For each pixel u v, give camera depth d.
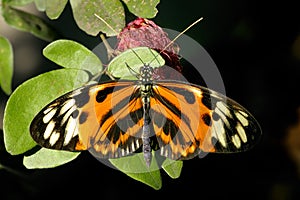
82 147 0.41
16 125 0.42
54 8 0.44
